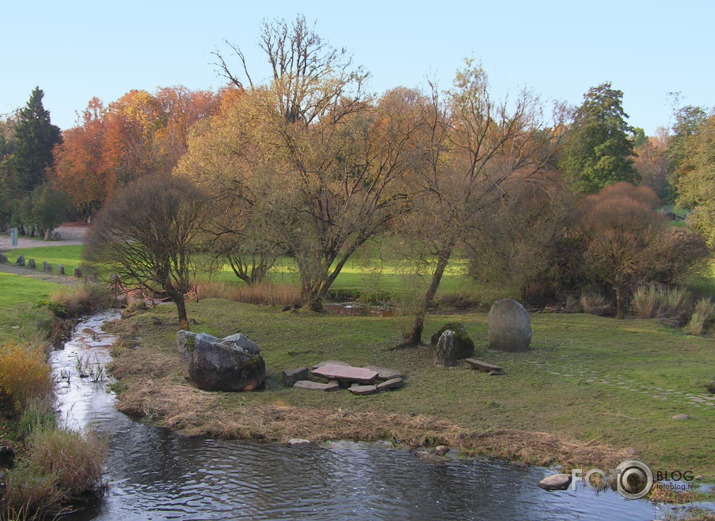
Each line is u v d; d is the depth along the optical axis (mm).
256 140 25531
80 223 80250
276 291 28781
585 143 51812
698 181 37594
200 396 13500
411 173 22062
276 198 23406
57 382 14609
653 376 14727
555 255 30422
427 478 9539
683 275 29094
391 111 24344
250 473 9781
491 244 17797
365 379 14172
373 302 31734
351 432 11367
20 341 16391
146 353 17672
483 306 28703
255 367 14070
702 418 11406
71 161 72625
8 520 8086
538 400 12953
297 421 11969
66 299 25438
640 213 29203
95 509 8641
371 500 8797
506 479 9453
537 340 19922
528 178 23312
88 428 11266
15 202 67312
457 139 22891
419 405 12758
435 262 18203
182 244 20484
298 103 26422
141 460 10336
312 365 15922
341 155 24953
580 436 10852
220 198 24641
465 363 16109
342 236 23844
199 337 14320
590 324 23984
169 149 54438
